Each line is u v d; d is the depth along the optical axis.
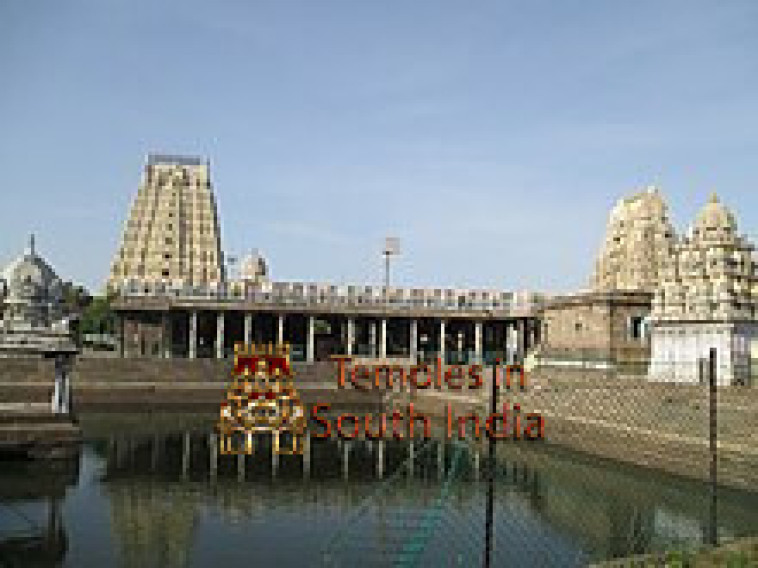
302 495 24.73
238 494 24.88
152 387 52.50
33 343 28.41
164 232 86.25
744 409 25.72
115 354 66.75
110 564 17.19
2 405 29.03
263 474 28.39
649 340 46.03
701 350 35.28
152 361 54.91
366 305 64.50
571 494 24.12
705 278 36.19
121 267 85.69
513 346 66.88
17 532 19.66
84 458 30.80
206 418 47.16
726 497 23.14
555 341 53.31
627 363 44.84
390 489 25.36
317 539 19.22
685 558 13.20
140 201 87.38
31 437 27.50
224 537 19.59
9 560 17.31
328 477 27.92
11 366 45.84
